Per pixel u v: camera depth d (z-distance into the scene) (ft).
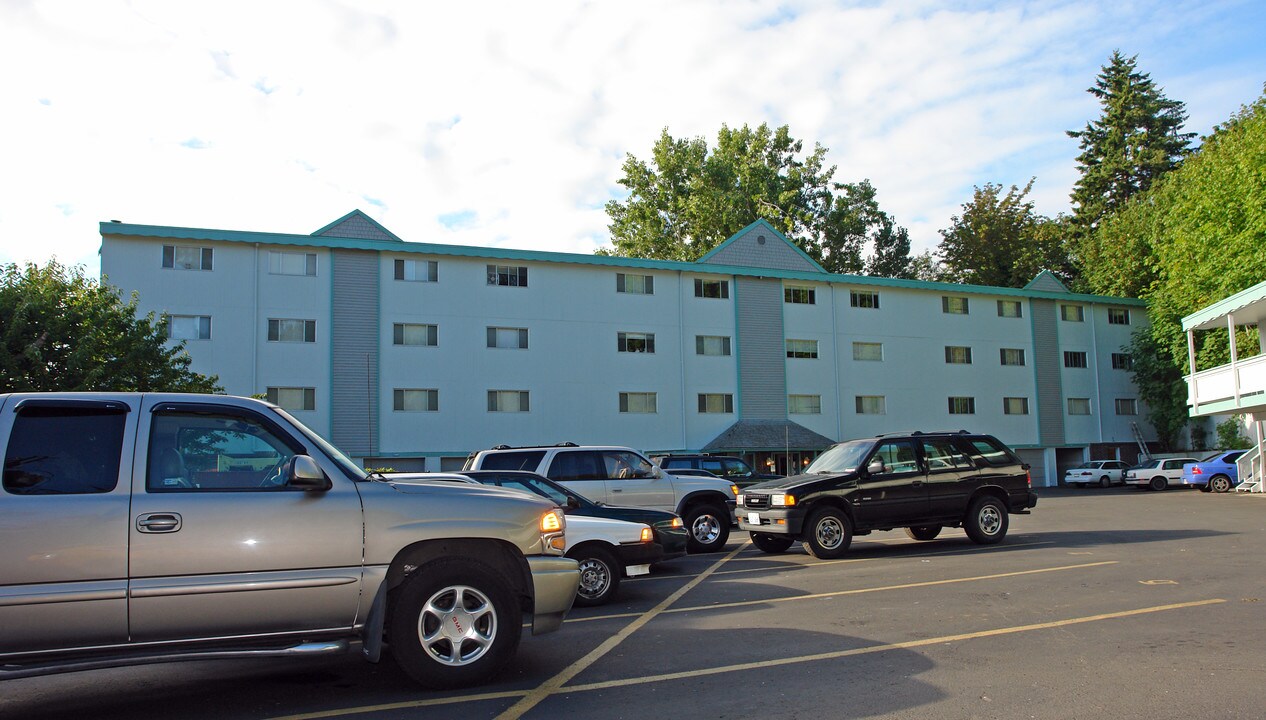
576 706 17.34
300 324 112.16
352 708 17.58
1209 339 141.59
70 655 15.81
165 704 18.38
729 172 199.93
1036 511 78.54
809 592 31.71
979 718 15.99
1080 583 31.91
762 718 16.28
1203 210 128.67
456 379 118.93
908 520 44.34
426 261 119.65
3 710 18.15
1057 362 159.43
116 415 17.13
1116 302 164.45
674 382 131.85
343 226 120.57
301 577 17.11
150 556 16.24
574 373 125.80
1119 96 216.74
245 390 108.47
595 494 47.11
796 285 142.72
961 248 209.97
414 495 18.62
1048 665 19.84
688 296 134.82
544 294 125.70
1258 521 59.47
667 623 26.66
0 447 16.19
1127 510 75.87
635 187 205.05
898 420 145.89
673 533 35.12
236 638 16.76
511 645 18.90
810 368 141.18
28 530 15.66
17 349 61.05
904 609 27.37
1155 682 18.24
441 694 18.42
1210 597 28.43
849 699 17.42
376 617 17.71
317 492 17.72
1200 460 114.62
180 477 17.08
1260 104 127.54
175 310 106.63
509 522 19.12
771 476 75.41
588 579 31.27
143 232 105.40
